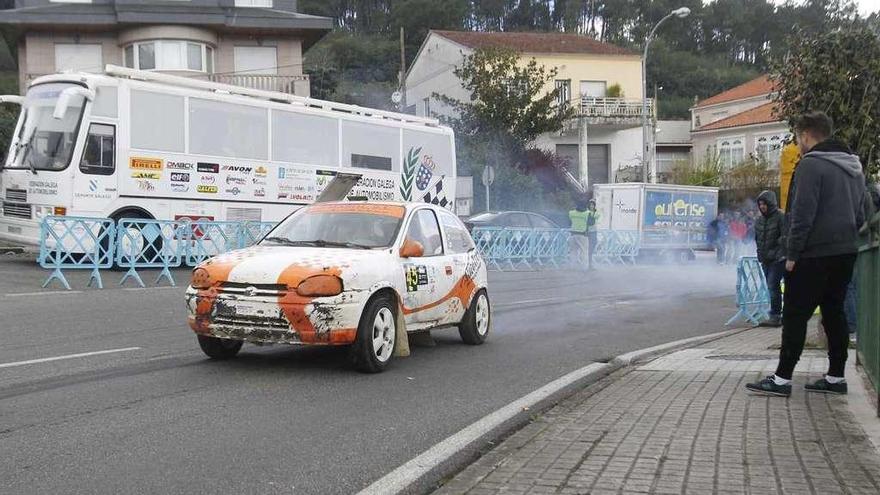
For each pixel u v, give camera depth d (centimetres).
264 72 3447
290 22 3369
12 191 1738
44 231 1389
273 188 1977
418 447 561
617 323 1291
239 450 542
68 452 527
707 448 528
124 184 1725
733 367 841
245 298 757
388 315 820
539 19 9362
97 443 548
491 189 3716
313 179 2059
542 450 539
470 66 4038
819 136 646
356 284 772
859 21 973
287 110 2012
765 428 573
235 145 1909
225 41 3394
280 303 745
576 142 4719
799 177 635
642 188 3056
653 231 3080
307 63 6131
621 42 8950
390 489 474
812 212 628
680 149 6188
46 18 3138
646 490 450
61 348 878
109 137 1709
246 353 891
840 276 645
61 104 1617
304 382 755
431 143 2403
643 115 3575
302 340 749
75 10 3172
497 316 1319
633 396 705
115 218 1722
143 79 1766
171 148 1798
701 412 630
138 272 1695
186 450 538
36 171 1686
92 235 1434
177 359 844
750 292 1348
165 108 1792
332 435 585
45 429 577
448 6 7494
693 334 1191
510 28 9262
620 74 4747
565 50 4672
